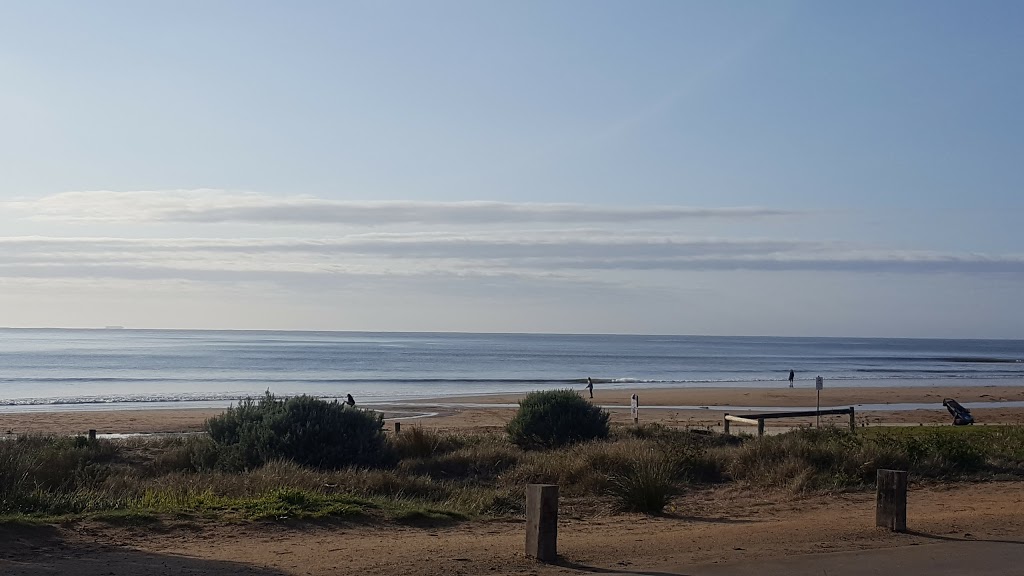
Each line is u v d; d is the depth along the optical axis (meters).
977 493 16.17
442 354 156.00
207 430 22.20
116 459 21.72
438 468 20.25
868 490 16.67
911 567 9.16
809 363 141.00
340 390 68.62
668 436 25.59
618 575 8.75
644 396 60.38
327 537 10.91
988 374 107.88
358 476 16.67
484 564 9.21
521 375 93.06
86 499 12.25
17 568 8.51
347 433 20.44
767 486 17.20
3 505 11.23
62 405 53.91
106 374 90.69
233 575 8.50
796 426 32.97
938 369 123.56
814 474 17.58
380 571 8.80
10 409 50.41
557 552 9.90
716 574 8.81
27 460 13.08
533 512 9.51
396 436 24.36
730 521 13.25
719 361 143.25
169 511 11.71
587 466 17.97
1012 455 19.95
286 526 11.40
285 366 109.25
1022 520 12.34
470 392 66.88
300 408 20.81
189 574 8.50
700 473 18.70
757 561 9.43
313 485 15.39
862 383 83.12
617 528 12.33
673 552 9.97
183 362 117.69
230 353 151.00
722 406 52.94
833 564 9.27
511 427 25.98
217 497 13.45
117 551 9.55
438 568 8.97
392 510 12.91
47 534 10.12
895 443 19.84
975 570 9.04
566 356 154.62
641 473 14.74
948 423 38.72
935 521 12.23
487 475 19.66
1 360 120.25
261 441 19.92
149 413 45.81
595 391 67.12
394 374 93.00
